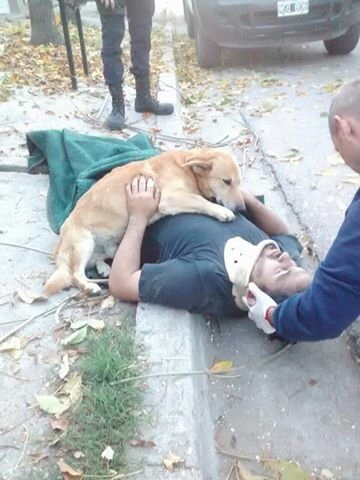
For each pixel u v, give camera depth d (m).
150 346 2.75
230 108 6.39
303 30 7.34
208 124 5.96
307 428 2.68
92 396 2.48
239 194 3.38
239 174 3.38
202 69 8.05
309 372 2.95
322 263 2.40
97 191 3.32
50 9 8.44
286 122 5.84
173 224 3.16
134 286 2.96
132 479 2.15
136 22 5.54
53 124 5.71
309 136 5.46
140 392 2.50
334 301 2.33
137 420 2.37
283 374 2.94
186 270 2.88
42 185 4.40
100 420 2.37
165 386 2.53
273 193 4.52
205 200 3.21
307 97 6.50
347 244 2.24
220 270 2.88
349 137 2.21
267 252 2.85
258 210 3.48
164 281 2.89
